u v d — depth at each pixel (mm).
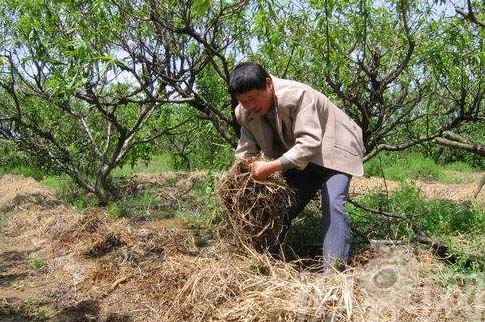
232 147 5547
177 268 4023
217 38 5609
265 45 5102
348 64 5148
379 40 5188
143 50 5594
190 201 7473
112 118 6938
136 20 5324
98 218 5812
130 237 5348
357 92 5254
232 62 5770
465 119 5750
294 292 3078
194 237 5445
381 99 5426
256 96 3537
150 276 4371
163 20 5078
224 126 5926
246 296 3191
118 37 5195
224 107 6176
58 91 5098
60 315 4008
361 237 4629
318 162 3721
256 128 3828
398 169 12109
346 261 3717
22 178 9906
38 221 6477
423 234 4492
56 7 5570
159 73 5434
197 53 5805
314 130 3578
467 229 4945
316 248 4594
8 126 8133
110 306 4055
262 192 3734
